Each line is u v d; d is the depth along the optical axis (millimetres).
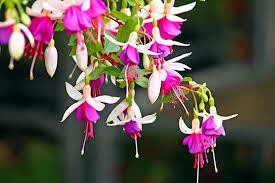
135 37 2822
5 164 9766
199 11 9516
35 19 2586
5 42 2385
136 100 8477
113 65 3156
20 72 9742
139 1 2926
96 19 2680
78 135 8133
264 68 9523
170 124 8547
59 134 9094
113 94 7629
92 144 8023
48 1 2521
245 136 9328
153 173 9727
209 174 9953
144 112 8516
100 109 3016
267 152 9648
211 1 9555
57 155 9438
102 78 3211
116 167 8945
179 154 9914
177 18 3016
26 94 9656
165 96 3230
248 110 9266
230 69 9555
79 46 2682
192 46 9477
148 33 3021
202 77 9414
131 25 2867
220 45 9656
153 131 8867
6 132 9992
